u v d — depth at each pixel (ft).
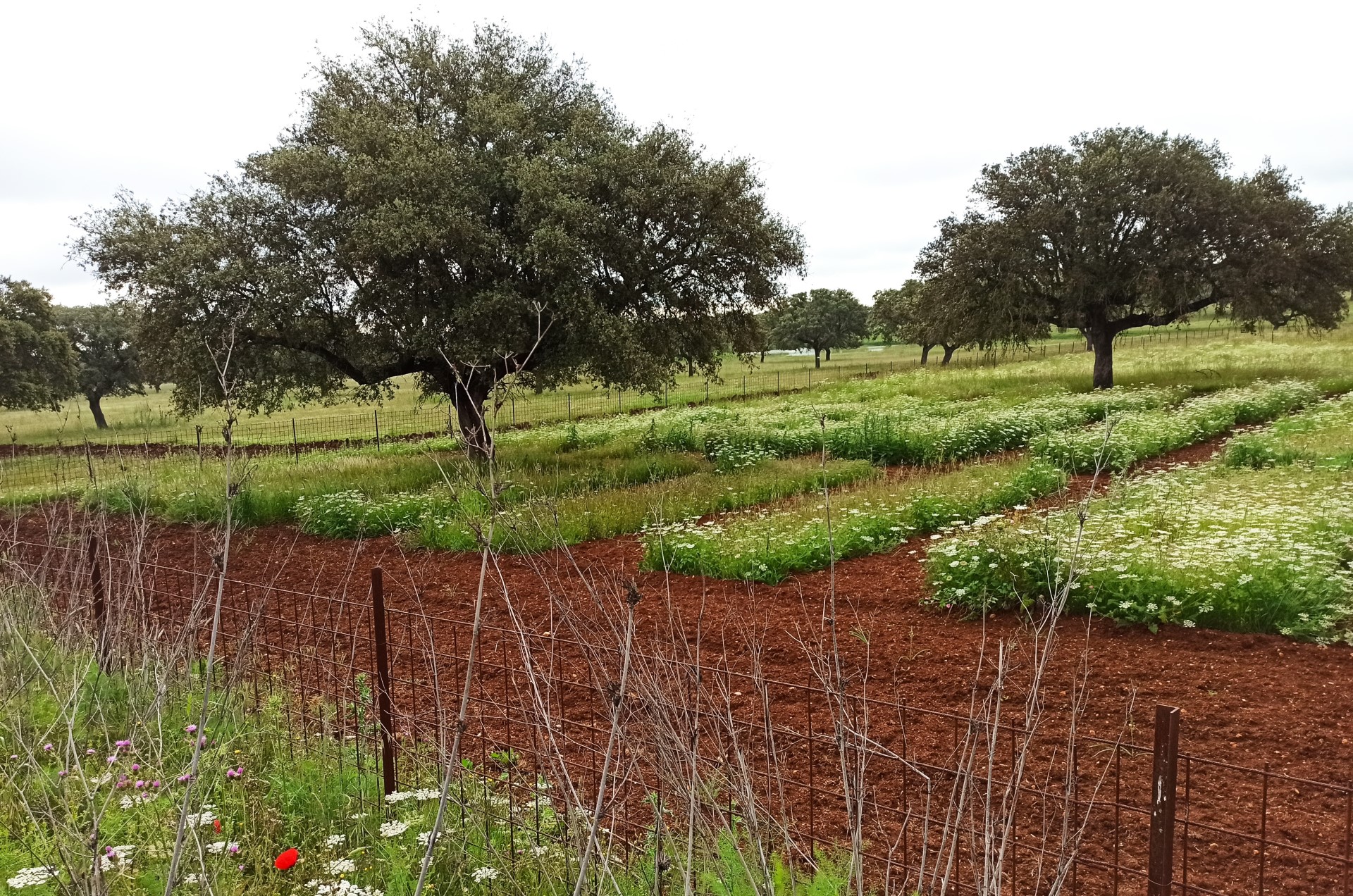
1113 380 95.96
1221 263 89.92
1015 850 10.93
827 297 222.07
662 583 27.35
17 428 137.49
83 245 46.80
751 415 77.25
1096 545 23.44
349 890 9.43
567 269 46.21
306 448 78.95
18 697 15.12
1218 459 42.52
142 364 50.08
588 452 58.54
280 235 47.42
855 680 18.83
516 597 26.21
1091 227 88.94
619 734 9.07
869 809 13.25
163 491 46.34
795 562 27.73
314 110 52.85
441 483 44.45
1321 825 12.44
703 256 51.85
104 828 11.20
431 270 47.32
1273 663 18.57
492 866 10.78
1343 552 23.70
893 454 51.01
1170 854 7.73
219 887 10.14
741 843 10.34
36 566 23.22
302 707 15.64
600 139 50.39
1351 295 110.52
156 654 15.84
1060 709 16.90
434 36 54.34
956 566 23.22
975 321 100.58
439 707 13.35
